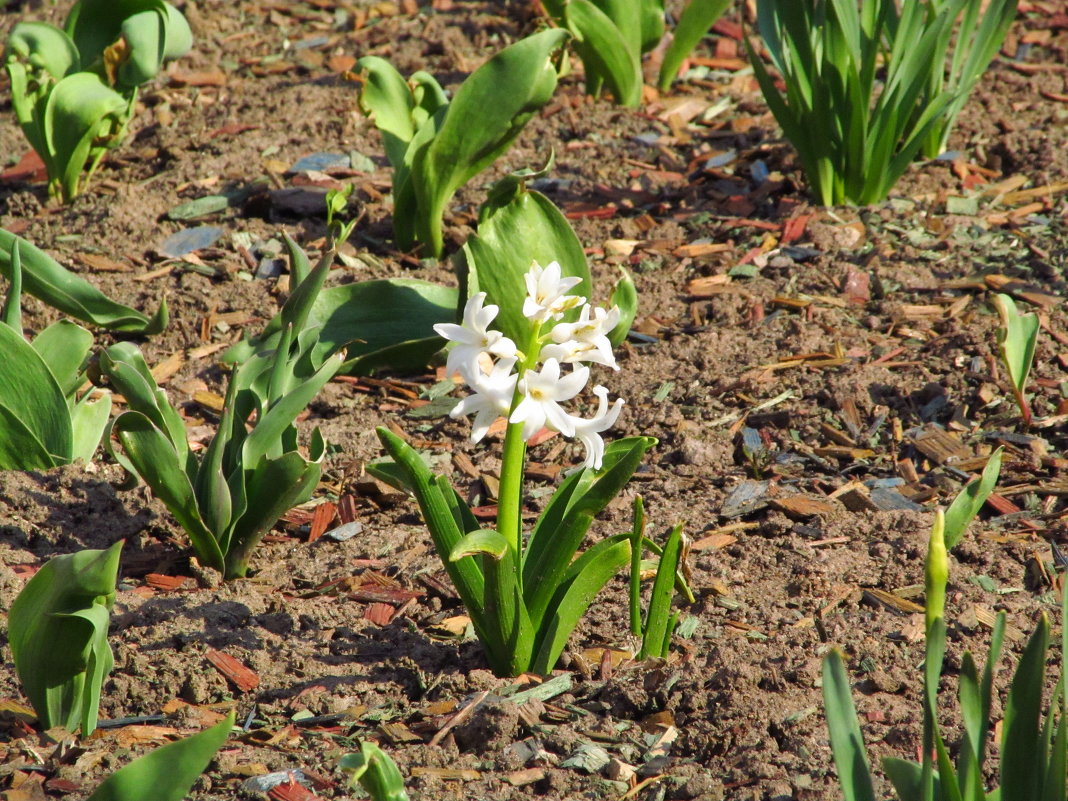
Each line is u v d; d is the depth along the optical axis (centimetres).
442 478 250
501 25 809
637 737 257
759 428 416
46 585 235
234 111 707
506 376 220
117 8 614
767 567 333
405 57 770
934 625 177
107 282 528
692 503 372
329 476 395
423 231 537
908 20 532
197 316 505
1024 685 180
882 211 564
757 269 528
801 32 538
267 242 565
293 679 282
